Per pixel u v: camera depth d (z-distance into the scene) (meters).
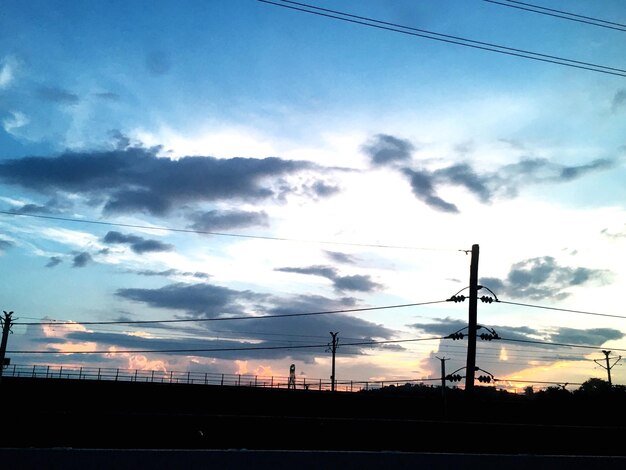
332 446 16.38
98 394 48.69
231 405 49.62
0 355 49.84
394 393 56.59
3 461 9.45
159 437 15.58
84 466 9.66
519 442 17.36
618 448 17.88
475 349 29.09
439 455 11.42
